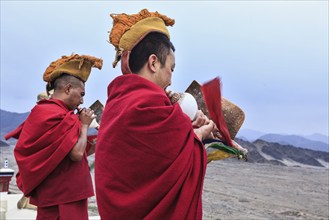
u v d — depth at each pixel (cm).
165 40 221
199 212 186
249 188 1545
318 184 1778
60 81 370
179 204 182
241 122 249
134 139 186
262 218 1027
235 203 1215
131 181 187
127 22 226
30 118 347
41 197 346
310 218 1073
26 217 605
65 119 344
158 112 188
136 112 188
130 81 207
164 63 220
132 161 186
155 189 183
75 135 343
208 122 225
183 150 187
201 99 246
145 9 229
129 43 219
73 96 371
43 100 362
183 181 185
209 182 1648
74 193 351
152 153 185
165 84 221
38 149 339
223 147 236
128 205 185
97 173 197
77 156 342
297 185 1716
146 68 217
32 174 336
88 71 378
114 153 190
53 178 346
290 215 1092
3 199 711
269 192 1484
